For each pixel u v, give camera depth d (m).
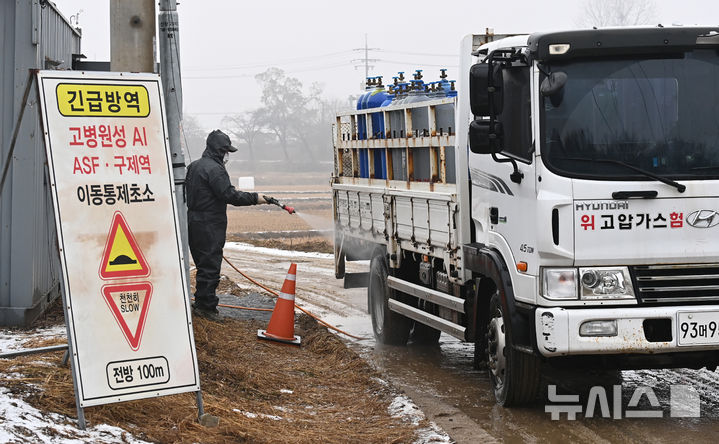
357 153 13.05
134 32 8.05
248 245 28.06
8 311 10.35
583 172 7.37
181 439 6.35
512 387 8.18
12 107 10.27
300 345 11.25
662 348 7.29
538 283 7.48
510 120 7.91
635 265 7.38
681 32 7.54
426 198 10.05
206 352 9.54
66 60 13.56
